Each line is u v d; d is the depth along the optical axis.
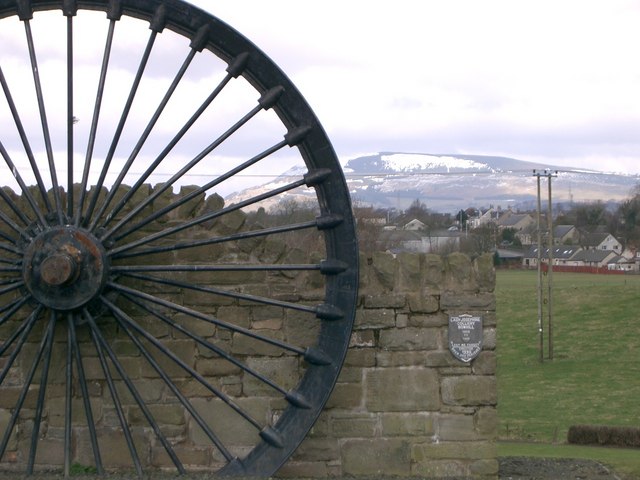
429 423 11.23
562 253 87.94
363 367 11.26
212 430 11.28
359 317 11.23
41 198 11.45
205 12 10.91
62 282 10.46
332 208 11.02
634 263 86.69
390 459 11.21
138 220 11.36
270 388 11.29
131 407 11.32
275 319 11.33
